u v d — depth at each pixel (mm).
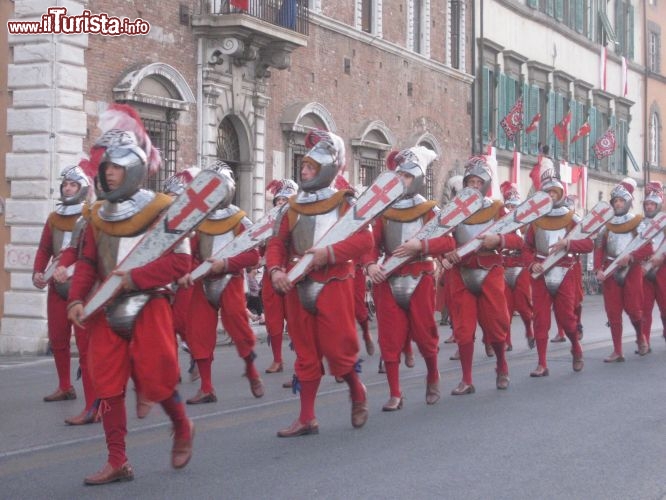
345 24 27328
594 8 49531
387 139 29469
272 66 23656
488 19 38125
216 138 22125
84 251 7117
